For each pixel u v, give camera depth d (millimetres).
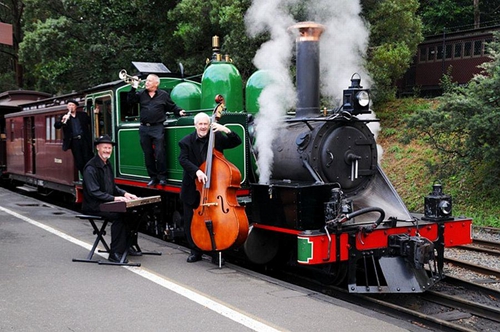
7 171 16906
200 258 6582
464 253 8203
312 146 6035
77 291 5234
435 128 11078
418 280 5621
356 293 5953
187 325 4348
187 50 15648
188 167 6117
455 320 5309
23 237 7805
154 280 5633
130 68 17344
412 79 19109
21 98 18562
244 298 5105
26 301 4918
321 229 5668
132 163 8852
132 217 6500
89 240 7625
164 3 16375
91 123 10148
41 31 17812
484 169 11344
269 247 6707
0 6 30172
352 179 6195
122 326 4316
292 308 4832
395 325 4480
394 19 13969
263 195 6305
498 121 10000
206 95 7449
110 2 16922
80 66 18141
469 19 21562
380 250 5809
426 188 12094
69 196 13141
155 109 7711
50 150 12805
